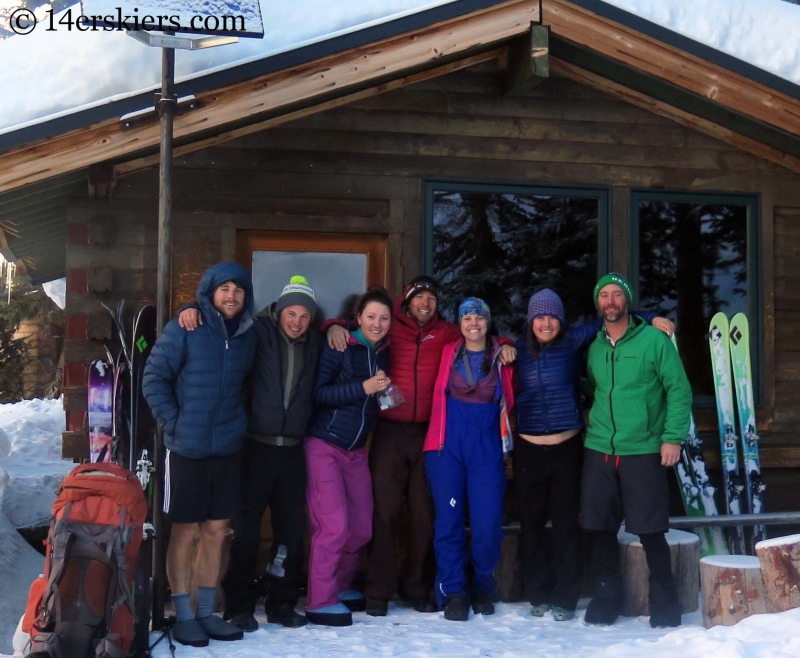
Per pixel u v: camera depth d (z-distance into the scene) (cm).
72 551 324
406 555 452
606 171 532
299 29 434
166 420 366
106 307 443
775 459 533
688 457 514
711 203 545
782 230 551
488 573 431
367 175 508
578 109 531
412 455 437
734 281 547
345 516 413
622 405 402
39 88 408
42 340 1852
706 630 351
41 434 1198
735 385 522
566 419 418
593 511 407
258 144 498
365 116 509
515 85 492
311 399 409
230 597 400
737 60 465
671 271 541
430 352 435
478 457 422
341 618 403
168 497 372
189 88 410
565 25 459
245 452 407
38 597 329
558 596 420
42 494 808
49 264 743
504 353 422
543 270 527
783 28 503
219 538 382
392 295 505
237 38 378
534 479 424
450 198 520
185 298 487
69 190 486
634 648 346
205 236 491
